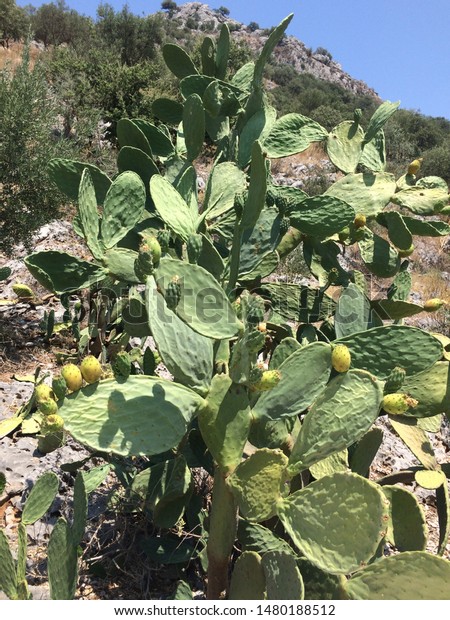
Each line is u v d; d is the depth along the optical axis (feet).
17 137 14.08
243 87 8.91
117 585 6.02
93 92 29.86
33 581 5.92
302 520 3.95
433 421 6.26
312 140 8.53
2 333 11.81
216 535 4.82
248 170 8.20
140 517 6.54
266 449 4.24
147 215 7.47
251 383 4.35
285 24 7.52
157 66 35.83
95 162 23.91
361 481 3.65
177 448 6.53
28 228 14.43
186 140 7.73
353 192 8.14
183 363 4.45
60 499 6.96
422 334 5.09
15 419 7.77
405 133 76.23
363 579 3.94
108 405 4.20
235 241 5.88
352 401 4.24
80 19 67.21
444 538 5.31
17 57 43.65
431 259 27.20
